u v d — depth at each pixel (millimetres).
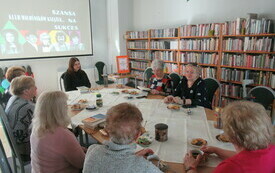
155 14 4988
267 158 779
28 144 1752
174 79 3141
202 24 3762
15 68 2430
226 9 3635
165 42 4559
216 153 1167
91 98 2527
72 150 1205
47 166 1204
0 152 1359
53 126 1172
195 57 4008
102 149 848
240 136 792
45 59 4816
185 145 1322
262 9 3191
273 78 3025
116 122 831
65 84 3402
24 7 4285
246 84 3178
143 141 1339
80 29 5168
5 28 4125
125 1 5395
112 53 5820
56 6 4699
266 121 792
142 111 1979
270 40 2969
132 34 5340
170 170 1070
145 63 5188
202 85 2357
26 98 1787
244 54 3330
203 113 1901
